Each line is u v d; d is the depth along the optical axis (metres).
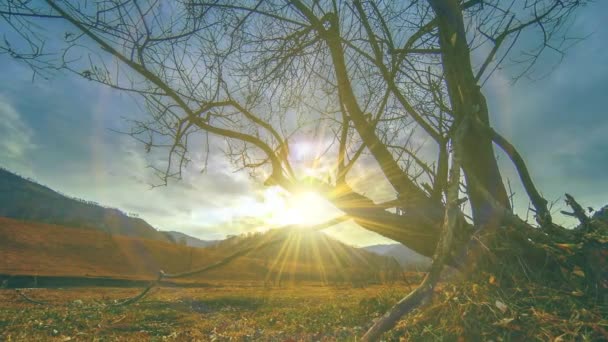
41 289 21.69
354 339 5.19
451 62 4.98
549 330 3.23
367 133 5.43
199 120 5.45
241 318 9.88
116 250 50.47
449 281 4.47
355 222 5.61
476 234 4.30
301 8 5.35
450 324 3.74
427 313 4.04
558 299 3.59
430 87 5.33
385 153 5.37
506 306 3.52
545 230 4.20
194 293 21.53
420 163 5.60
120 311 10.55
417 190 5.27
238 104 5.63
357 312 8.50
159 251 55.31
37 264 35.28
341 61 5.52
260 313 11.02
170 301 14.10
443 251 2.78
